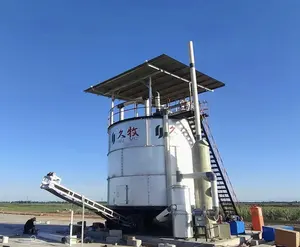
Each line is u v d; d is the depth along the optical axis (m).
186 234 17.97
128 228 21.80
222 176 23.78
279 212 43.19
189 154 22.59
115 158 23.25
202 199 19.30
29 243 18.64
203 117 24.17
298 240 16.12
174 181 21.06
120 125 23.41
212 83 26.73
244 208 39.88
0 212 69.44
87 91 27.23
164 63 22.44
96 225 23.94
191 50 22.83
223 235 18.22
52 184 18.42
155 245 17.91
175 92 28.53
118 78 24.45
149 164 21.53
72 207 19.89
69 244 18.16
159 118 22.23
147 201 21.03
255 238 19.78
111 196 23.14
